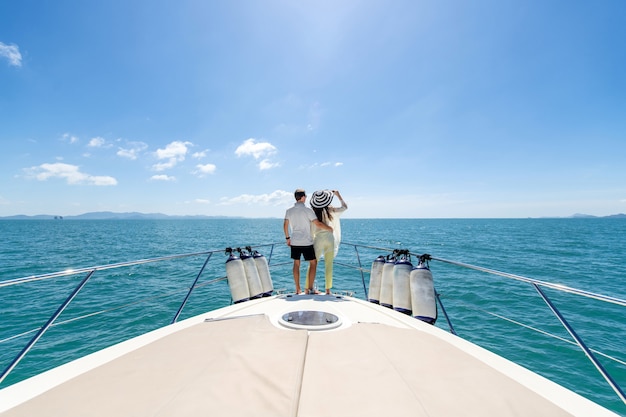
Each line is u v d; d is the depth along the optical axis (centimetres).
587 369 606
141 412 141
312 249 449
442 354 207
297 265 455
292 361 193
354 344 224
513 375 199
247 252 477
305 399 153
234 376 173
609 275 1546
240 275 422
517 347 693
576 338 223
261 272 458
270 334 242
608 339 733
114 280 1381
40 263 1894
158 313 913
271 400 151
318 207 452
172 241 3797
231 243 3419
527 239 4066
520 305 994
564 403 166
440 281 1343
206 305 988
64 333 767
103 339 732
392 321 315
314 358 200
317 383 168
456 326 816
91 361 207
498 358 225
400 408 146
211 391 158
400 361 196
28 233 5775
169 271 1598
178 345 219
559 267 1777
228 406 146
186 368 183
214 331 249
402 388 163
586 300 1045
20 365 617
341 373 179
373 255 2420
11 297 1096
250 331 249
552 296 1094
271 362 191
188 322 299
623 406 504
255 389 160
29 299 1066
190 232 6275
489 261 1992
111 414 140
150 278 1422
